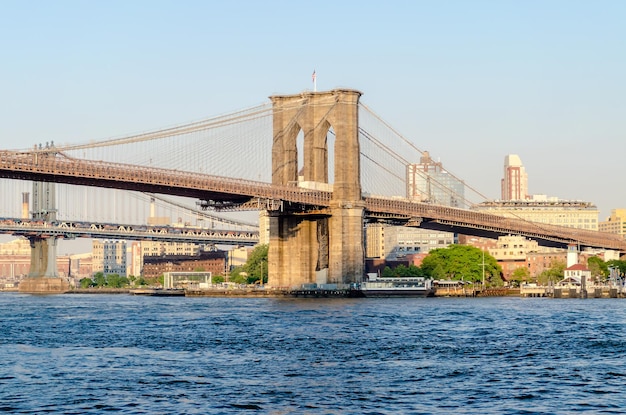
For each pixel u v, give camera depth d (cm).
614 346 9875
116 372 7931
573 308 17212
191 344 10100
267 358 8844
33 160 17525
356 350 9494
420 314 15050
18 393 6962
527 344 10075
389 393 6938
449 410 6356
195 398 6744
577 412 6294
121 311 16875
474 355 9088
